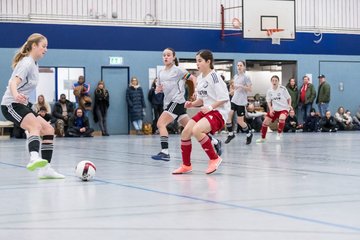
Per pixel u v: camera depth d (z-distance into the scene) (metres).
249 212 5.61
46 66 25.91
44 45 8.19
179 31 28.05
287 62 30.09
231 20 29.12
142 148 16.03
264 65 33.28
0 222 5.20
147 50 27.53
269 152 13.90
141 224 5.06
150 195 6.82
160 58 27.72
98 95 25.83
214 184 7.83
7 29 25.39
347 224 5.00
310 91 28.53
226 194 6.86
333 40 30.59
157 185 7.76
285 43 29.66
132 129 27.19
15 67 8.09
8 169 10.13
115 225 5.02
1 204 6.22
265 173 9.20
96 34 26.73
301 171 9.48
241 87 17.02
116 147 16.56
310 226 4.91
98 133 26.22
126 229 4.85
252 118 27.28
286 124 27.66
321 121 28.25
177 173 9.21
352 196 6.66
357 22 31.42
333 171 9.48
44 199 6.56
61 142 19.75
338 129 29.14
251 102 28.41
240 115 17.12
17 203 6.28
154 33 27.66
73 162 11.48
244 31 27.91
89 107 25.16
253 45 29.11
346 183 7.89
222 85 9.05
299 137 21.83
